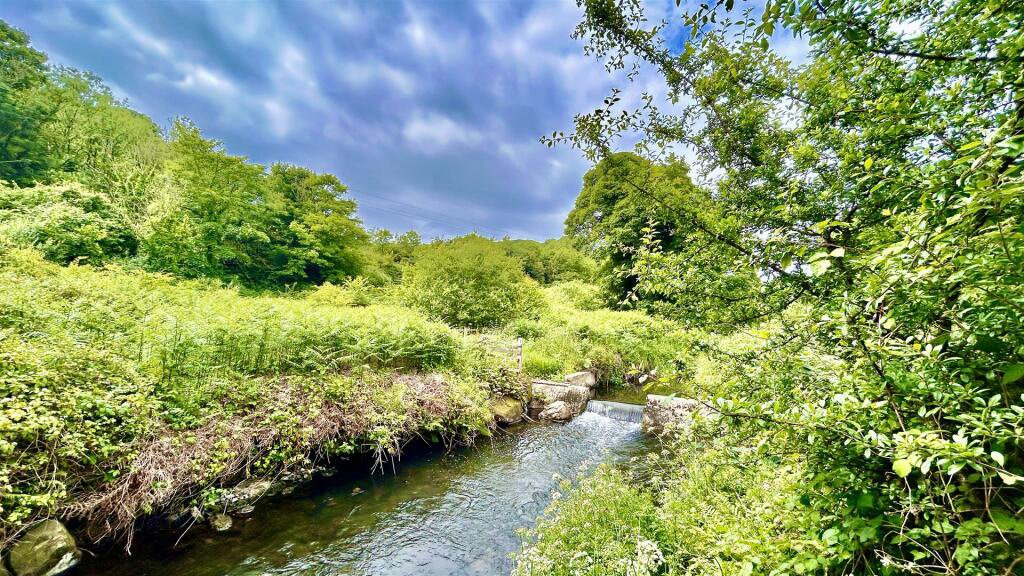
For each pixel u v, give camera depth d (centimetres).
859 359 150
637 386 1285
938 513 124
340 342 692
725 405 168
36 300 518
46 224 1066
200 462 425
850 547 142
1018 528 104
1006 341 112
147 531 394
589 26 264
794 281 218
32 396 350
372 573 386
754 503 258
